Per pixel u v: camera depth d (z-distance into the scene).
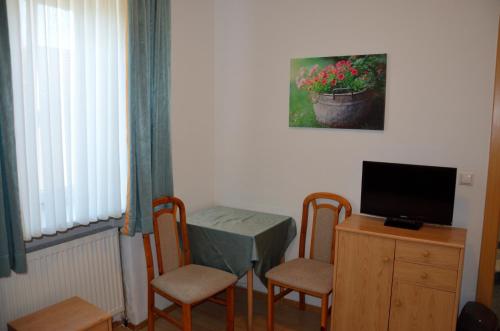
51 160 2.21
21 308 2.22
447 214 2.49
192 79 3.27
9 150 1.98
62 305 2.25
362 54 2.85
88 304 2.27
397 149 2.81
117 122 2.57
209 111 3.49
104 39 2.45
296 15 3.08
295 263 2.87
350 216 2.82
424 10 2.64
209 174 3.55
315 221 3.03
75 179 2.41
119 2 2.52
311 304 3.18
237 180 3.51
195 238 2.98
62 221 2.32
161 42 2.76
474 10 2.51
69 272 2.43
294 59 3.10
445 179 2.47
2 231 1.98
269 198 3.36
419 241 2.32
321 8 2.97
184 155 3.26
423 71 2.68
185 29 3.15
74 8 2.28
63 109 2.29
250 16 3.28
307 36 3.05
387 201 2.66
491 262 2.60
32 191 2.16
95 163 2.49
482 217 2.60
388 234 2.40
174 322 2.54
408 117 2.75
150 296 2.68
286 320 3.04
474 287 2.67
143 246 2.87
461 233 2.44
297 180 3.21
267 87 3.27
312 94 3.05
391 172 2.62
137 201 2.68
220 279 2.60
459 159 2.64
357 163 2.96
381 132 2.85
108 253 2.66
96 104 2.47
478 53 2.52
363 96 2.87
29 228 2.15
